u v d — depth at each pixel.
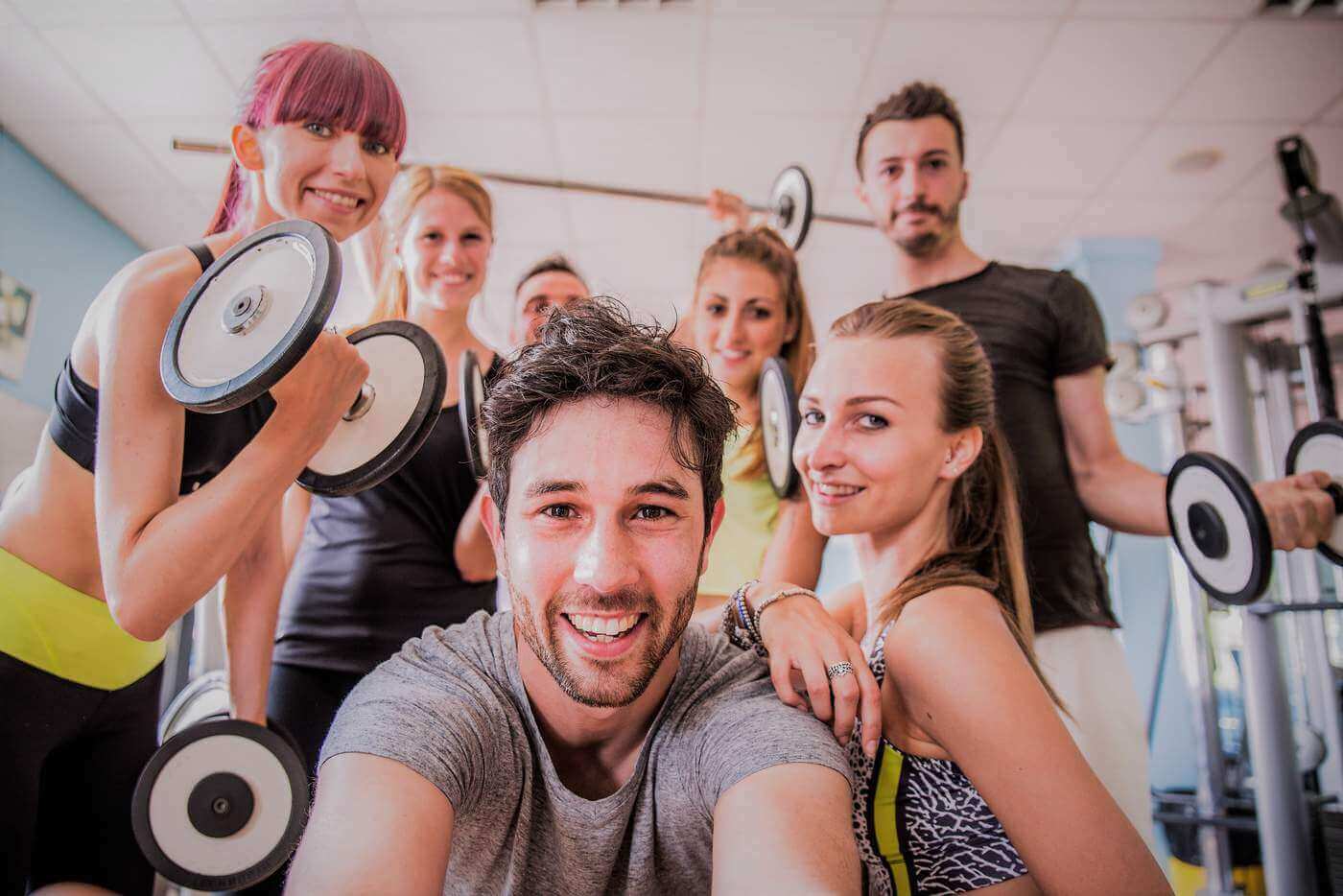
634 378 0.85
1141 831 1.60
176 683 1.89
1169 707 3.23
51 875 1.26
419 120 2.85
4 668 1.11
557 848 0.89
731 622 1.11
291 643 1.49
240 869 1.14
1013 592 1.23
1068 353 1.83
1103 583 1.78
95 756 1.26
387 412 1.18
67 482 1.14
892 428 1.24
